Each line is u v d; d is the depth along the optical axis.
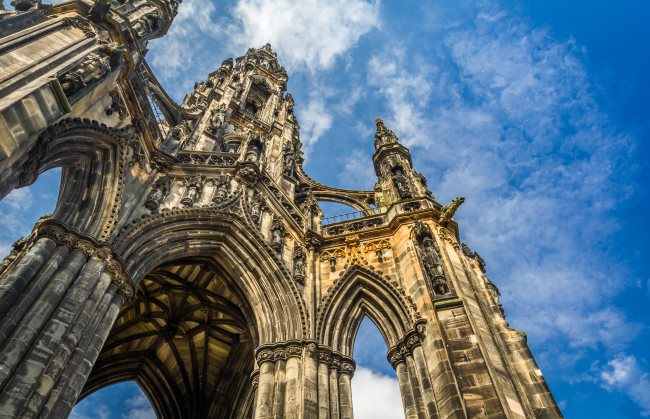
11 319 16.34
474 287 26.12
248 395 32.47
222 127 41.56
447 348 21.23
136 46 27.44
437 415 19.73
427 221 29.78
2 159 15.67
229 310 31.16
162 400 33.72
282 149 45.28
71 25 23.19
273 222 29.55
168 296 32.19
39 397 15.48
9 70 17.34
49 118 17.58
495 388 19.03
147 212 24.70
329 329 24.81
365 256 29.14
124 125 25.55
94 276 19.42
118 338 32.28
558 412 19.61
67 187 22.42
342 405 21.70
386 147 40.56
